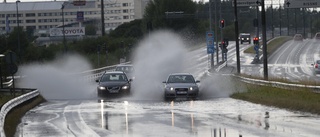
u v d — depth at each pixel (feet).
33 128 84.53
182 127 81.05
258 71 291.58
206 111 108.06
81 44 424.46
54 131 79.92
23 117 103.65
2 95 165.48
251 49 498.28
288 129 75.20
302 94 121.60
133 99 148.25
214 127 80.02
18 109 112.98
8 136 73.82
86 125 86.63
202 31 576.61
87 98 155.33
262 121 86.79
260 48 484.74
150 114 103.91
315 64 268.00
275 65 346.54
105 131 78.23
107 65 356.38
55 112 112.98
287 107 111.96
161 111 110.22
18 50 319.68
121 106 125.39
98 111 112.78
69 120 95.61
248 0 271.69
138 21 599.16
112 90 152.66
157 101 140.15
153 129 79.36
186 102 134.82
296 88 134.62
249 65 347.97
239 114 100.12
